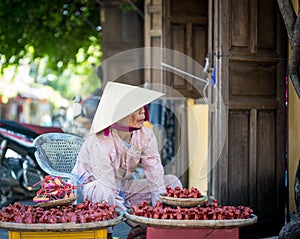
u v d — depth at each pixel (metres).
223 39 4.93
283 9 4.51
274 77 5.21
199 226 3.74
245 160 5.05
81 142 5.26
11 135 7.07
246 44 5.04
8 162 7.19
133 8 9.60
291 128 5.59
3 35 10.52
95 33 11.23
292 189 5.60
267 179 5.16
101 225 3.77
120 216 3.97
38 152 5.03
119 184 4.76
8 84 13.12
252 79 5.08
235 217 3.85
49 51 11.25
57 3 10.65
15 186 7.25
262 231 5.11
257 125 5.11
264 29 5.13
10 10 10.41
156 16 7.49
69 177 4.72
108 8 9.76
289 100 5.59
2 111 13.62
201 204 4.01
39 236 3.76
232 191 4.98
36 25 10.78
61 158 5.17
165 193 4.08
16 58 10.83
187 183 6.38
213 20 5.27
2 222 3.76
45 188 4.07
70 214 3.79
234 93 4.99
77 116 7.55
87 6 10.76
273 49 5.19
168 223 3.73
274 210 5.20
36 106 13.79
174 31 6.94
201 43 7.07
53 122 11.30
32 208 3.97
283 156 5.24
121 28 9.74
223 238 3.80
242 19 5.02
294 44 4.47
